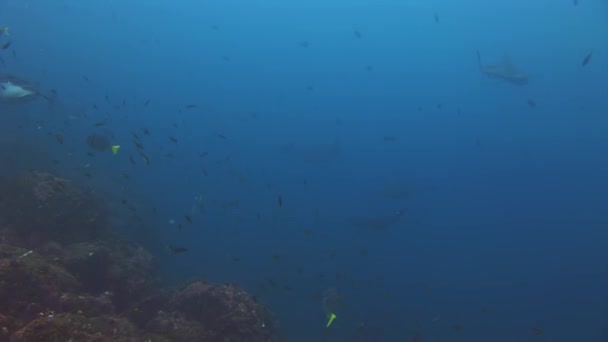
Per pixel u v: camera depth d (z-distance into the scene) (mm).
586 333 20422
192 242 18734
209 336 7914
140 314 8562
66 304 6168
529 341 18141
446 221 43812
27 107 25781
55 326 4828
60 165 18578
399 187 20688
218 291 8641
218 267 17000
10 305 5609
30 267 6293
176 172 29016
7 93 9719
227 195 27594
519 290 25609
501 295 23734
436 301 19906
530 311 22266
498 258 32656
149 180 24922
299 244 21875
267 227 23312
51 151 20375
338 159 49156
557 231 48625
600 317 22859
